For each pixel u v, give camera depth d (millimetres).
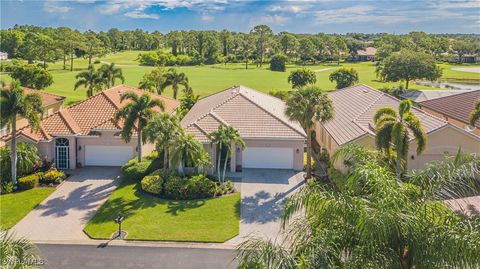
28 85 64812
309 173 31562
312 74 81000
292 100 30078
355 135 30922
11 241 13086
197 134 33062
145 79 63750
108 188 30016
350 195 11492
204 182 28609
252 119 35312
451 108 41562
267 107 39719
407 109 24922
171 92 80000
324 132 38750
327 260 10281
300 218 12258
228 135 29578
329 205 11133
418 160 31000
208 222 24391
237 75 114000
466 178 12078
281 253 10656
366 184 11430
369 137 30234
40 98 29781
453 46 171250
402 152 24234
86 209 26297
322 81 101125
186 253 20938
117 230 23219
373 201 11016
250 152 34250
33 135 33250
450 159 12695
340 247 10688
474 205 18188
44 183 30547
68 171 33719
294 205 11906
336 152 14344
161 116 29359
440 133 30812
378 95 40812
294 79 80562
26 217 25094
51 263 19906
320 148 39531
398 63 90312
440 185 11766
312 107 29609
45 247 21453
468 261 9500
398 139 23734
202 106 44312
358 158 13648
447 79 106750
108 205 26844
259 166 34438
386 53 156000
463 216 11328
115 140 34875
